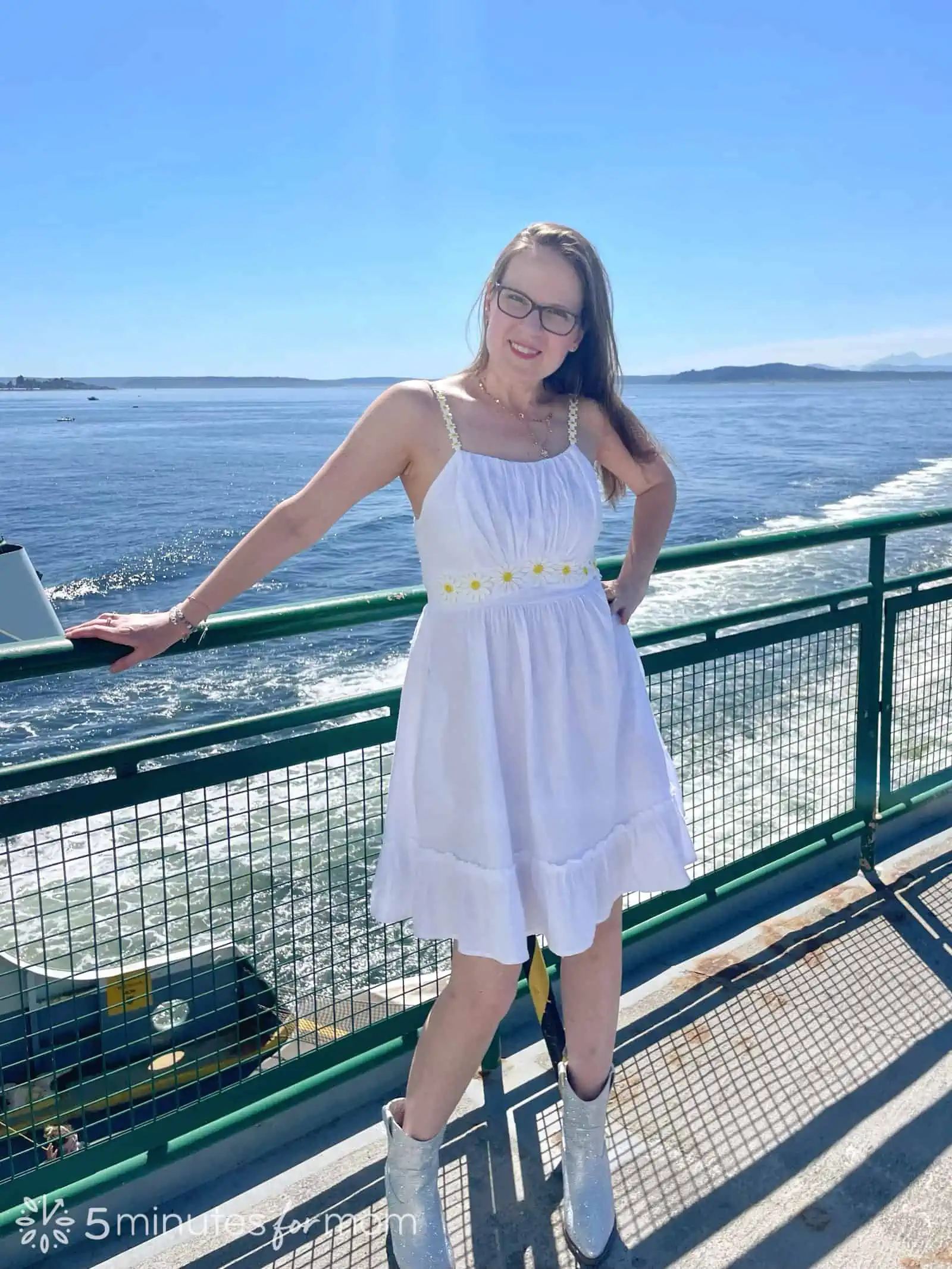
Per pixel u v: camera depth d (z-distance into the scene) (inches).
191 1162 84.2
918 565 537.6
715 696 114.3
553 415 73.3
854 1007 106.5
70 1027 96.3
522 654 66.9
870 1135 88.3
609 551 626.5
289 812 83.1
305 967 135.6
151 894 186.1
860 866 136.1
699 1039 101.6
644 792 75.0
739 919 124.2
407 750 70.7
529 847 68.6
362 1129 90.8
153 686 382.9
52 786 308.8
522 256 67.1
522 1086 94.6
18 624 307.4
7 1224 75.7
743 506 888.3
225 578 64.9
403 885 71.7
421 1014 93.0
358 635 437.7
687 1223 79.4
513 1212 80.6
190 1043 84.0
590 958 76.4
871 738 132.5
